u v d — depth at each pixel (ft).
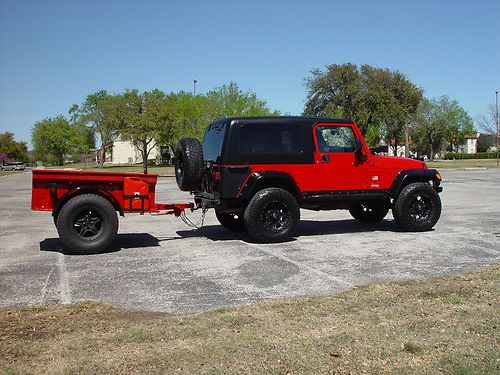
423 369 11.30
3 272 22.56
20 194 77.10
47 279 21.16
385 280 19.95
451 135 342.64
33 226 38.63
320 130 30.27
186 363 11.79
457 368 11.30
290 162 29.37
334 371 11.29
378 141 204.95
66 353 12.54
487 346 12.45
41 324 15.02
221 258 25.04
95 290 19.34
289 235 29.04
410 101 179.22
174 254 26.27
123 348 12.80
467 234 30.96
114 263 24.20
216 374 11.21
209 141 31.19
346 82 170.81
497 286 17.93
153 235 33.01
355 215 36.94
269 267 22.85
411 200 31.89
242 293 18.61
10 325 14.93
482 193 60.34
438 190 33.22
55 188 26.30
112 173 27.12
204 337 13.47
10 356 12.46
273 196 28.53
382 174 31.58
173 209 30.27
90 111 264.31
